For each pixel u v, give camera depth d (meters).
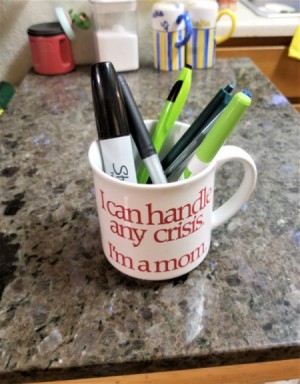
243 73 1.00
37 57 1.02
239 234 0.46
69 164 0.62
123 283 0.40
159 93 0.90
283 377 0.36
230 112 0.33
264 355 0.34
